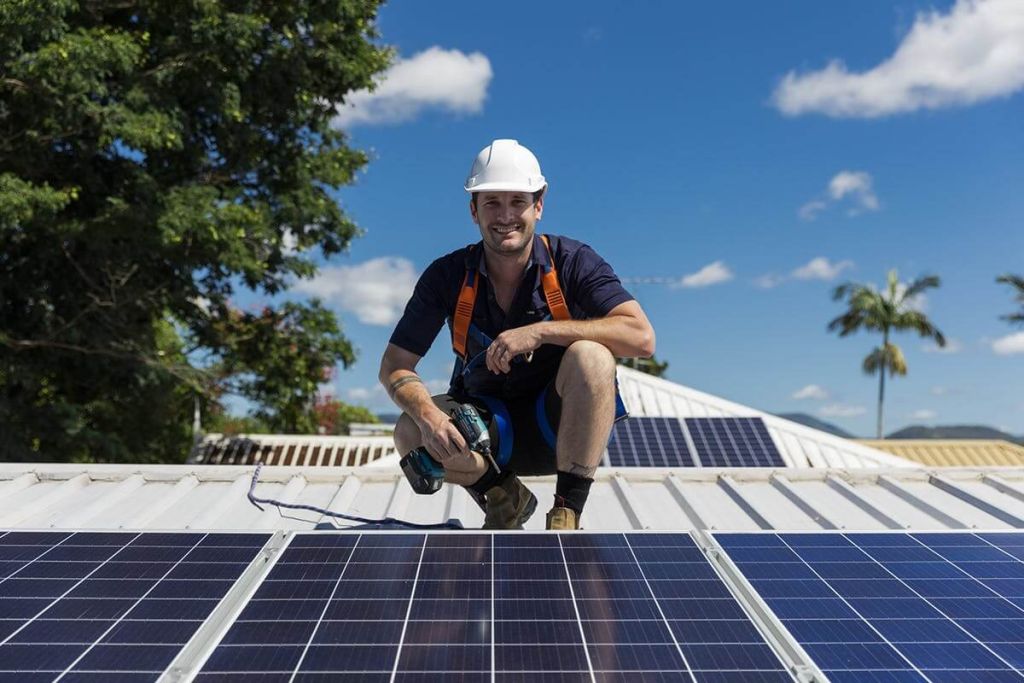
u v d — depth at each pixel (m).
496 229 4.41
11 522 4.96
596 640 3.00
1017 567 3.65
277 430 21.77
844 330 61.78
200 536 3.95
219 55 15.51
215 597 3.31
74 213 15.77
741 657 2.91
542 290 4.58
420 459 4.48
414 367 4.78
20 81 13.46
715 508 5.74
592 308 4.57
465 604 3.25
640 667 2.84
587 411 4.34
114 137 14.06
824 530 4.03
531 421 4.86
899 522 5.33
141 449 23.34
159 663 2.83
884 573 3.60
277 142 18.52
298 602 3.27
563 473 4.47
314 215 18.67
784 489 6.02
